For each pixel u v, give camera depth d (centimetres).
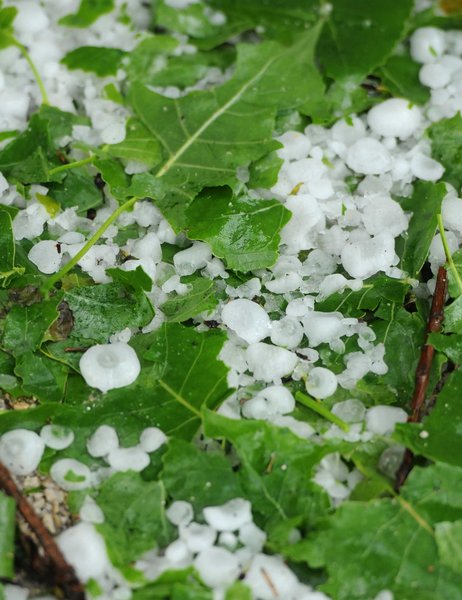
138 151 58
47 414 52
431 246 56
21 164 58
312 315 55
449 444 51
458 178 59
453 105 61
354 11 62
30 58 62
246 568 49
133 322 54
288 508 50
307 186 58
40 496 51
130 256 56
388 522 49
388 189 58
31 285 55
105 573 49
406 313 55
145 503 50
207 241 55
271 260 55
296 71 60
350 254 56
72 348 54
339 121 60
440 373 53
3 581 49
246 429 51
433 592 48
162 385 52
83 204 58
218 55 63
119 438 52
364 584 48
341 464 52
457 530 49
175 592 48
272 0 64
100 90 61
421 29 63
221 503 50
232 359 54
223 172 57
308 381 53
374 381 54
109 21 63
